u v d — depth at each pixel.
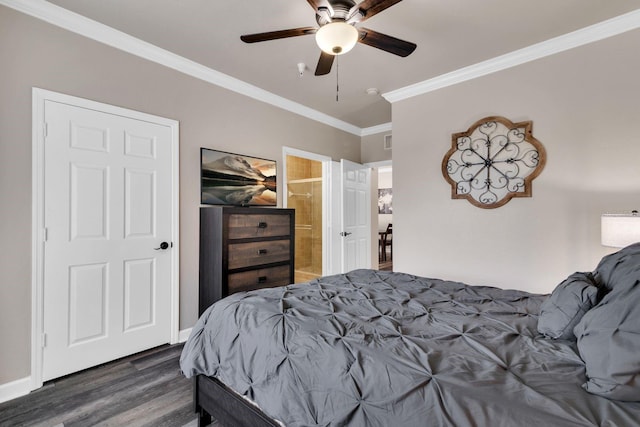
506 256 2.80
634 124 2.24
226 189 3.14
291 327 1.30
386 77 3.18
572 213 2.48
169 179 2.72
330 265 4.40
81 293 2.23
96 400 1.89
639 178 2.22
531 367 0.95
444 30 2.39
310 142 4.12
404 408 0.87
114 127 2.41
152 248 2.61
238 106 3.28
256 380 1.26
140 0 2.04
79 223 2.23
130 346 2.48
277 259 3.04
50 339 2.10
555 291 1.29
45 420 1.71
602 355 0.82
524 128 2.70
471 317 1.41
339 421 0.96
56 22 2.14
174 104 2.78
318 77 3.18
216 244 2.68
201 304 2.88
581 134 2.44
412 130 3.43
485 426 0.74
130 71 2.50
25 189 2.01
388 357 1.02
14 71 1.98
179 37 2.47
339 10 1.70
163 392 1.98
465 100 3.05
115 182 2.41
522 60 2.71
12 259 1.96
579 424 0.68
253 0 2.05
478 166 2.95
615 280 1.10
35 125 2.05
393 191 3.58
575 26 2.34
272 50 2.66
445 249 3.17
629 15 2.20
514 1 2.06
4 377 1.92
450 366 0.96
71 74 2.21
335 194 4.48
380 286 2.00
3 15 1.95
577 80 2.46
